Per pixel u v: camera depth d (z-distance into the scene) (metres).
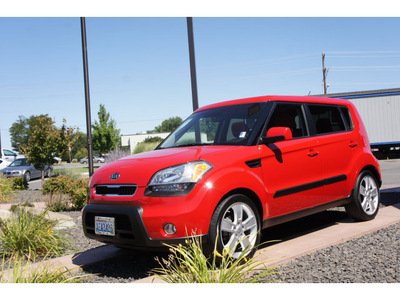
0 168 22.67
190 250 3.18
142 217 3.46
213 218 3.49
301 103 4.79
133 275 3.80
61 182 9.74
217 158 3.71
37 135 15.47
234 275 2.84
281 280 3.08
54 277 3.30
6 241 4.60
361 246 4.08
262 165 4.01
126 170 3.80
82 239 5.50
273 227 5.44
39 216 5.03
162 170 3.57
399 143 22.67
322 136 4.81
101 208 3.78
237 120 4.41
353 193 5.08
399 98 22.67
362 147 5.32
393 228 4.82
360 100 23.20
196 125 4.71
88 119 13.17
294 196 4.28
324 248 4.08
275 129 4.02
